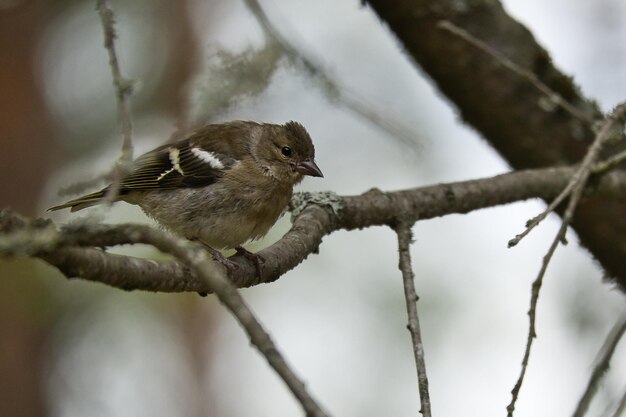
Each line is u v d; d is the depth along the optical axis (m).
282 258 7.90
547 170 10.02
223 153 10.03
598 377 7.93
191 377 17.64
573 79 10.69
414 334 7.58
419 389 7.05
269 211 10.12
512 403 6.87
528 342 7.00
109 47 6.40
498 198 9.69
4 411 16.61
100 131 17.73
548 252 7.29
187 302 17.41
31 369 16.48
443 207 9.48
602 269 10.87
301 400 4.59
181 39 18.11
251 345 4.83
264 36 9.95
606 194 10.27
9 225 4.98
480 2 10.67
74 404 16.83
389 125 10.78
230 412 17.91
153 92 17.52
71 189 6.35
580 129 10.52
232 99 9.80
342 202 9.06
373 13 10.91
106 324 16.06
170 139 10.78
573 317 12.79
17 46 18.47
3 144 18.16
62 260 5.28
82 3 18.23
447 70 10.73
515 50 10.62
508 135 10.80
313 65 10.29
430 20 10.55
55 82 18.41
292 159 10.28
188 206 9.89
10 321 15.88
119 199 10.22
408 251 8.81
